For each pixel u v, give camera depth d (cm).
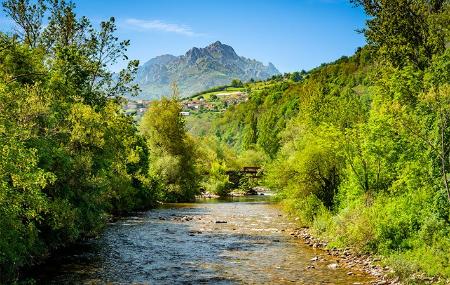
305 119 5316
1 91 1766
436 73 1962
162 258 2244
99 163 3000
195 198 7675
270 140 11219
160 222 3809
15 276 1688
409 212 2194
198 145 9406
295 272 1923
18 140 1529
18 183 1431
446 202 2000
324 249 2466
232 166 11356
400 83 2188
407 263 1797
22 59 2483
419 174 2180
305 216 3469
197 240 2816
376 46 2897
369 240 2245
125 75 3797
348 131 2914
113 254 2328
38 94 2048
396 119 2011
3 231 1487
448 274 1644
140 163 5650
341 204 3194
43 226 2188
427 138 2048
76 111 2650
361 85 11594
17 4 3422
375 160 2702
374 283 1709
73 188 2517
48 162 2089
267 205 5856
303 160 3462
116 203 4516
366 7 2889
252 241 2775
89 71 3591
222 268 2022
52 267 2002
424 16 2669
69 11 3688
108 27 3766
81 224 2594
